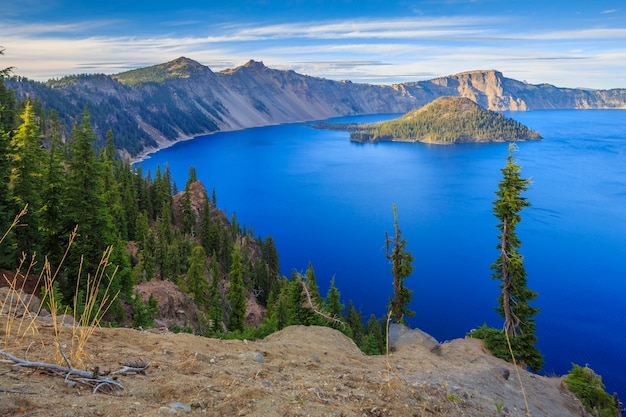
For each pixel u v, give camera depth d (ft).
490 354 84.33
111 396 14.42
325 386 19.95
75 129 99.55
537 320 350.02
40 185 101.86
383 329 236.63
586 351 302.45
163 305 137.08
